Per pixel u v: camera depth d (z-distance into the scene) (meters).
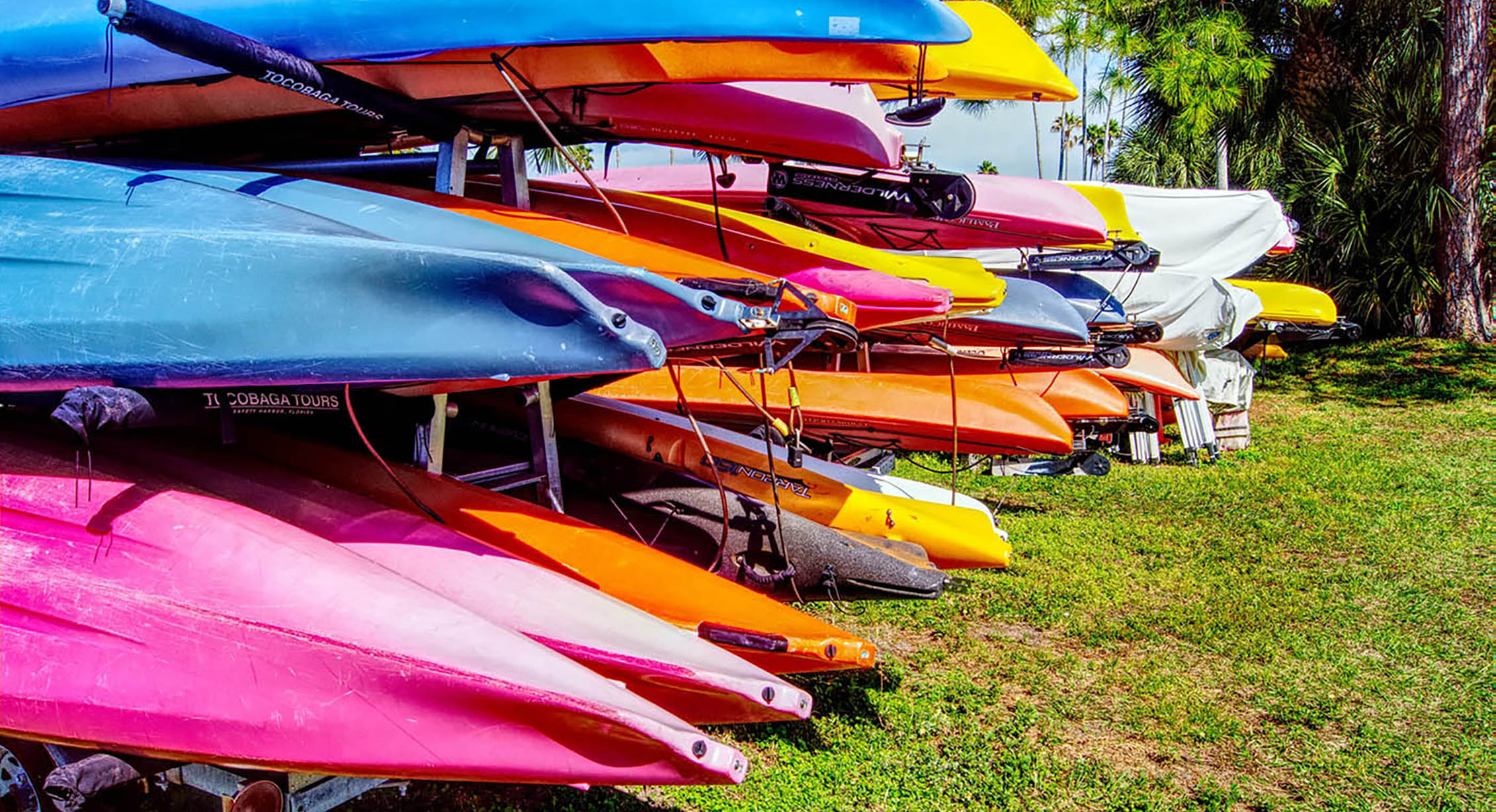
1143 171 21.97
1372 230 17.12
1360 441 11.70
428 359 3.15
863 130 5.89
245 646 3.12
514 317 3.10
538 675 2.92
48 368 3.50
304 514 3.82
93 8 4.30
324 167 5.16
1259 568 7.39
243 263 3.37
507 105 4.63
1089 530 8.35
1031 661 5.81
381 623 3.06
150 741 3.18
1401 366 15.70
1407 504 8.98
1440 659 5.86
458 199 4.64
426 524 3.86
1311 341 15.62
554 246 3.88
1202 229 11.73
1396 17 17.48
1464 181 16.39
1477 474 9.95
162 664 3.18
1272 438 12.10
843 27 3.74
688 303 3.31
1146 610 6.58
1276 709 5.24
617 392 7.31
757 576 5.08
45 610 3.34
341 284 3.25
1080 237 8.12
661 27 3.77
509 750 2.96
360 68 4.24
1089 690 5.48
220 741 3.11
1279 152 18.69
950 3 5.76
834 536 5.17
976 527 5.84
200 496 3.58
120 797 3.75
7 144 5.10
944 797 4.43
